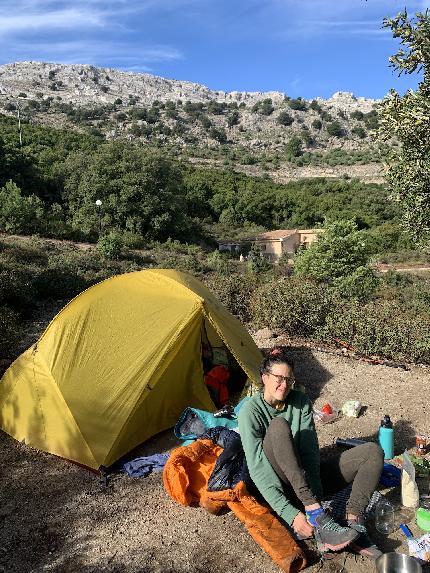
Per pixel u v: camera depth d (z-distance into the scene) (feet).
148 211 128.16
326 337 24.47
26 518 11.88
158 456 14.07
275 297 26.99
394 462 13.65
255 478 10.44
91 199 128.67
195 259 91.30
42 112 369.91
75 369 15.20
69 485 13.24
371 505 11.14
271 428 10.31
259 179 248.93
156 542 10.91
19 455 14.70
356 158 324.80
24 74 499.51
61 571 10.16
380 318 23.77
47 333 16.35
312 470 10.59
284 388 10.52
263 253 134.31
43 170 145.48
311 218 180.75
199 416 14.99
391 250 132.77
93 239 105.70
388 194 23.06
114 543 10.94
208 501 11.54
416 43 18.48
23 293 33.73
